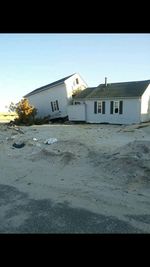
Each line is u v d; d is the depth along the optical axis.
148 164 10.23
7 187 9.84
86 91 38.41
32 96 43.16
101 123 33.19
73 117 35.88
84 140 17.88
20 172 11.72
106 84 36.53
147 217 6.91
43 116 41.75
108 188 9.14
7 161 13.88
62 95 38.03
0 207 8.00
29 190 9.38
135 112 30.16
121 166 10.60
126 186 9.21
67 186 9.56
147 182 9.19
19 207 7.92
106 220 6.82
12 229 6.57
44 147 16.22
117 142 17.03
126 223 6.62
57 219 7.00
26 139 19.56
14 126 31.02
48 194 8.88
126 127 25.88
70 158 12.77
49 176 10.89
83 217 7.04
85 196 8.52
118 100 31.33
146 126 24.70
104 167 11.16
